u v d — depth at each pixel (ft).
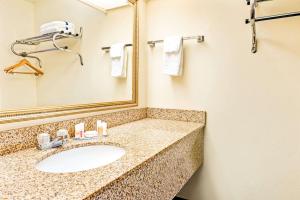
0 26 3.21
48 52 3.87
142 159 2.98
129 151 3.33
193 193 5.98
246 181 5.29
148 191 3.08
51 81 3.90
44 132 3.61
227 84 5.36
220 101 5.47
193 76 5.79
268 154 4.99
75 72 4.38
